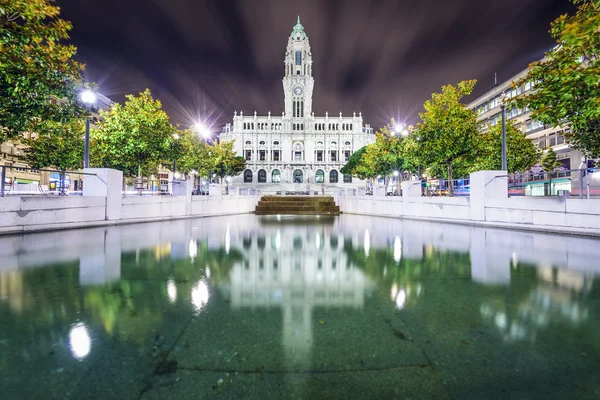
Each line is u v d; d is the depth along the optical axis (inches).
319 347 94.0
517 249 271.0
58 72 285.9
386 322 113.0
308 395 71.8
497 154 825.5
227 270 190.4
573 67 246.5
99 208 441.7
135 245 283.7
